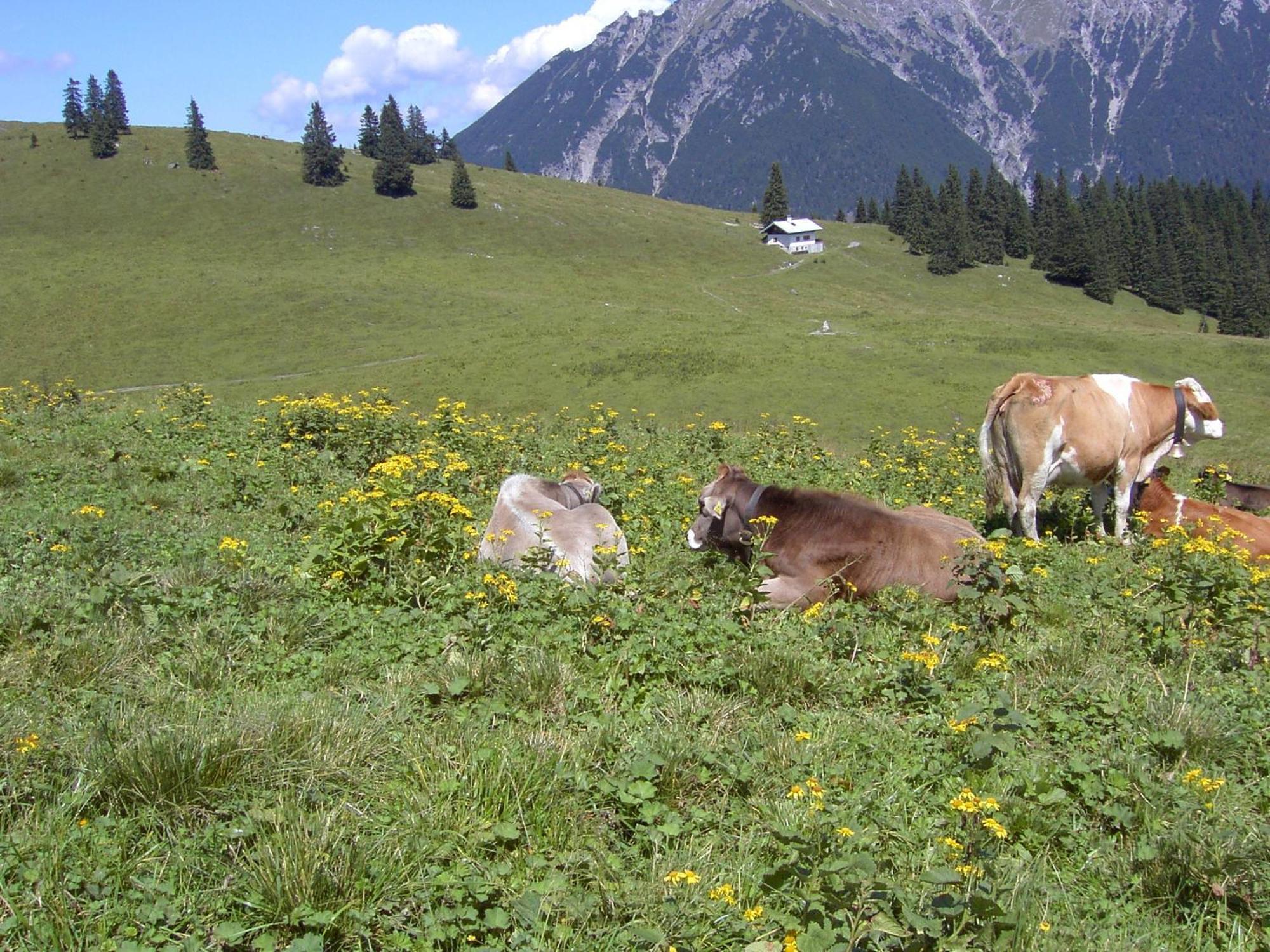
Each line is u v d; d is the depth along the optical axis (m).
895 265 140.75
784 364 64.44
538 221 135.25
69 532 9.05
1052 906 4.90
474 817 5.18
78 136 141.25
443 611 7.59
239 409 18.05
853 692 6.96
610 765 5.84
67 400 18.94
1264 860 5.12
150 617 7.21
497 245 125.50
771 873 4.81
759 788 5.73
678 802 5.59
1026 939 4.53
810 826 5.09
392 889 4.60
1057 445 11.04
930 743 6.37
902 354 67.69
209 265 104.44
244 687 6.72
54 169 130.75
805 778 5.79
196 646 6.95
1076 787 5.93
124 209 122.25
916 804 5.70
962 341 75.81
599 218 142.12
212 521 10.21
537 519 8.66
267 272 102.19
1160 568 9.27
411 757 5.64
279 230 121.44
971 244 144.25
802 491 8.66
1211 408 11.52
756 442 17.16
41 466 11.84
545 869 4.89
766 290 118.06
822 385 59.03
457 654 7.04
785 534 8.57
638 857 5.10
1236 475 17.41
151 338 80.00
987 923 4.43
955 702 6.89
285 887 4.46
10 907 4.30
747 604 8.00
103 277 94.81
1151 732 6.43
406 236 124.31
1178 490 14.78
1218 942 4.78
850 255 143.38
